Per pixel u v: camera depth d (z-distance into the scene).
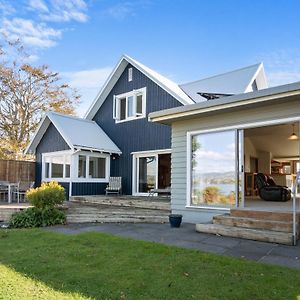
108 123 16.08
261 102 7.07
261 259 5.09
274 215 6.92
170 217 8.19
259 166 15.70
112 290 3.79
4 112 23.81
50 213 9.07
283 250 5.65
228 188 8.09
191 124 8.88
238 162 7.93
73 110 25.52
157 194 13.93
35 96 24.58
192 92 15.12
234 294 3.67
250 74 15.42
